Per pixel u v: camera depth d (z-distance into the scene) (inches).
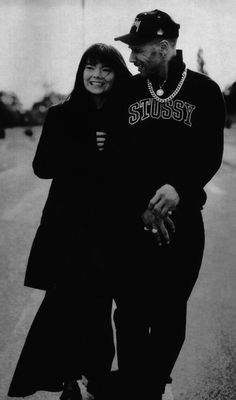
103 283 97.8
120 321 96.4
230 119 505.7
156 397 95.6
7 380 108.3
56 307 98.5
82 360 98.7
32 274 98.0
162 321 94.2
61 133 94.9
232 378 110.0
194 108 87.1
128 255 92.7
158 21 85.2
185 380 109.3
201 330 133.6
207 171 88.3
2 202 287.7
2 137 586.2
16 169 422.6
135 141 88.9
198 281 169.5
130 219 90.9
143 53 86.5
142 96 88.6
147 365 95.5
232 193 318.7
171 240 90.1
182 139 87.7
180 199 87.1
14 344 124.2
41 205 280.1
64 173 95.8
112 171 91.0
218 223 243.9
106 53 92.3
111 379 99.1
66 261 96.7
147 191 89.0
